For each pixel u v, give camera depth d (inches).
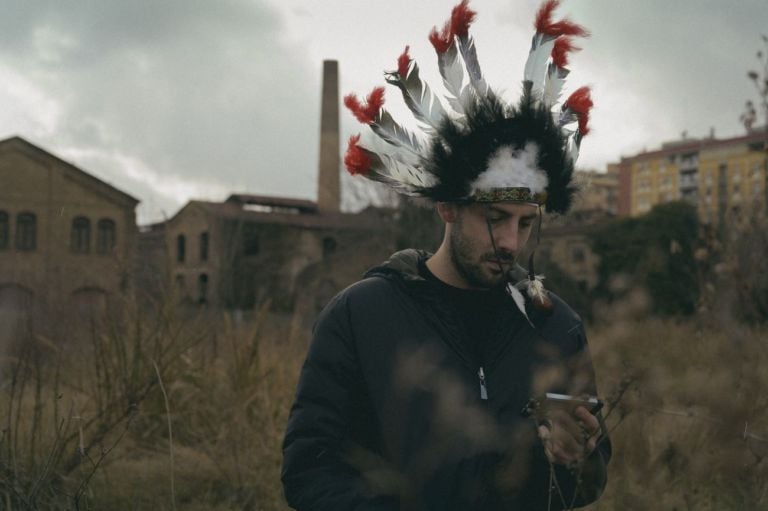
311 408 79.0
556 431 67.5
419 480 71.7
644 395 65.4
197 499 157.9
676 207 1170.6
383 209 872.3
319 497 75.3
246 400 206.5
